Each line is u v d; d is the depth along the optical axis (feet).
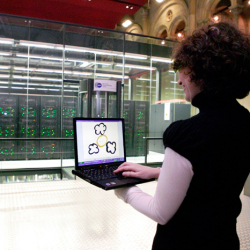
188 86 2.51
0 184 12.84
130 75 29.27
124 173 3.16
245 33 2.31
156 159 25.14
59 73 27.04
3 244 6.99
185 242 2.23
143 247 7.05
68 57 26.43
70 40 25.41
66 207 9.84
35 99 27.61
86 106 23.04
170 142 2.20
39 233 7.68
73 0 40.55
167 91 31.76
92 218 8.86
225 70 2.18
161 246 2.38
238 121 2.27
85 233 7.75
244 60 2.17
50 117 28.25
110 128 4.60
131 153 28.17
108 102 23.24
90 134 4.30
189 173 2.10
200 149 2.07
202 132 2.13
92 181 3.04
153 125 30.89
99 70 27.55
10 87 26.84
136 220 8.77
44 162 25.29
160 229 2.45
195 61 2.25
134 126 30.17
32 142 27.20
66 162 22.18
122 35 27.53
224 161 2.13
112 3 42.45
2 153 26.48
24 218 8.72
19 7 42.22
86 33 25.94
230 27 2.31
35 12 44.27
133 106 29.94
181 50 2.46
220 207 2.22
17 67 26.58
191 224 2.21
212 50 2.17
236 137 2.20
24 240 7.24
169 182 2.13
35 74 27.09
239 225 8.64
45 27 24.02
